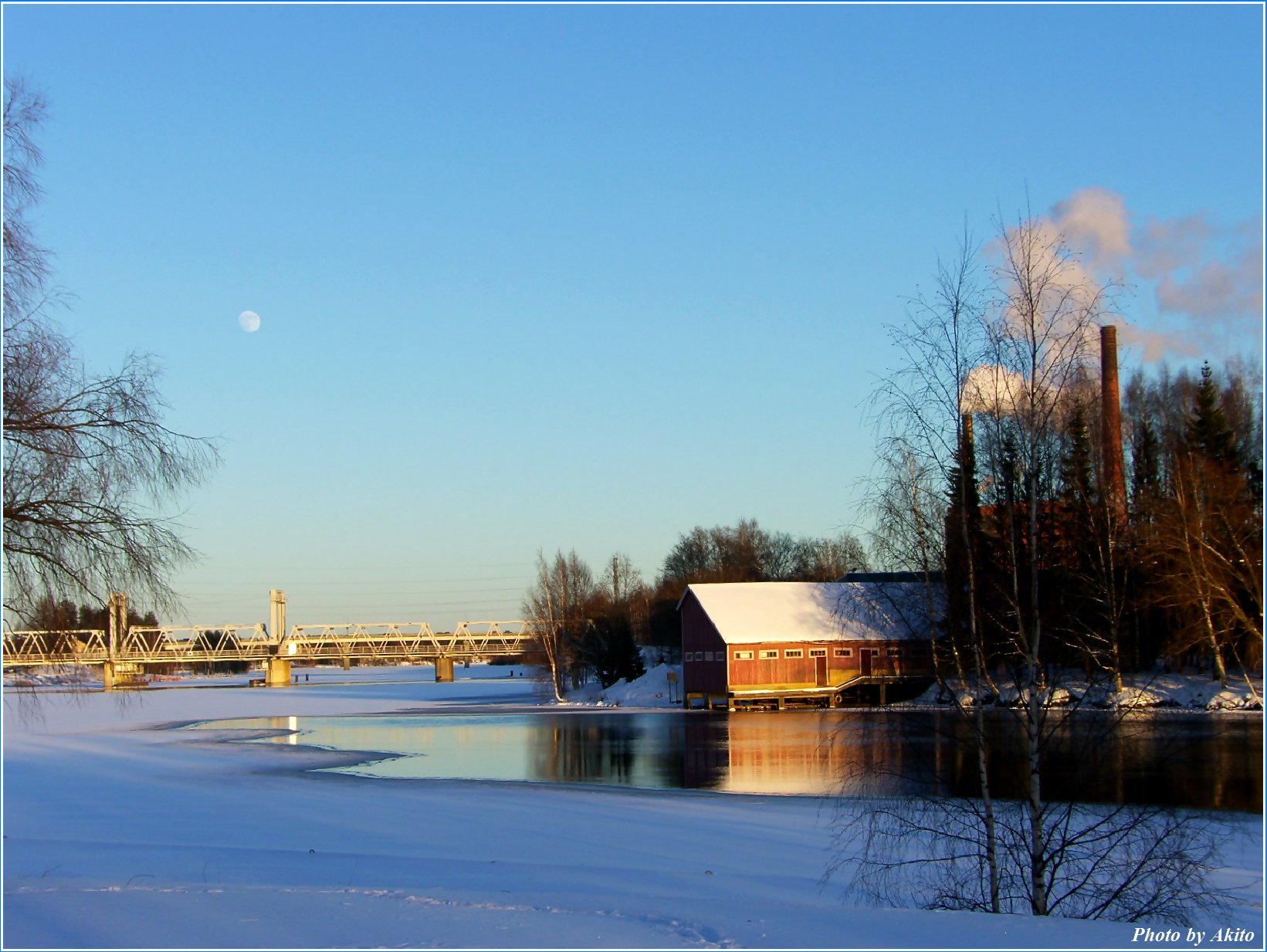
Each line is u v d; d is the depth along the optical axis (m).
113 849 21.28
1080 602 18.36
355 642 136.62
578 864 22.08
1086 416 17.38
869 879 19.28
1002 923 13.75
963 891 16.94
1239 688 48.62
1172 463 53.34
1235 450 55.16
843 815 27.48
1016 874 16.97
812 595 77.25
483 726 64.69
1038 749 16.34
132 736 59.78
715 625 73.81
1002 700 17.30
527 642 114.00
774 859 22.72
